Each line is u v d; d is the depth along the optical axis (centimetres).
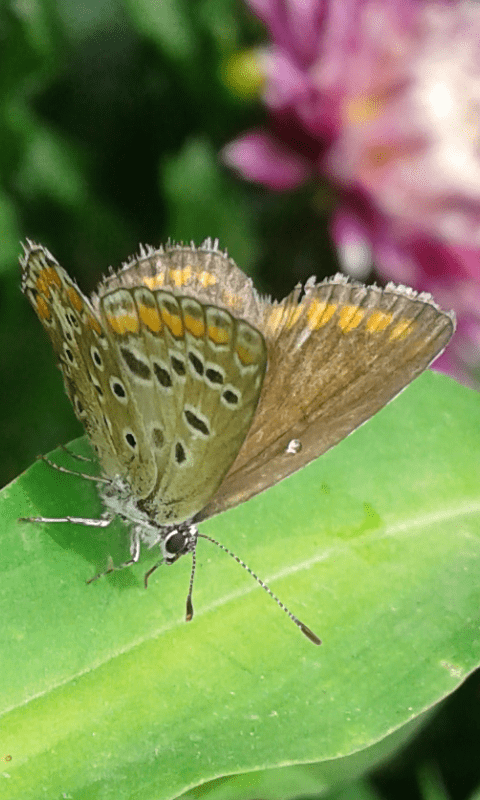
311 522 15
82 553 15
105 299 15
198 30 18
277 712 14
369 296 15
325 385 15
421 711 14
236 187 18
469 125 17
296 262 17
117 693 14
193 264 15
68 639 15
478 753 17
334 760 15
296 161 17
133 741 14
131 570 15
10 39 18
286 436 15
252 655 15
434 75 17
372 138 17
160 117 18
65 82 18
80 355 15
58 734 14
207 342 15
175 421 15
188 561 15
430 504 15
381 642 15
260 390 15
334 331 15
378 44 17
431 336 15
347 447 15
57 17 18
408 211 17
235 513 15
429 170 17
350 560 15
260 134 17
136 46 18
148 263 15
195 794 15
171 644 15
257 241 17
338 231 17
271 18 17
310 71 17
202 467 15
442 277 17
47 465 15
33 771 14
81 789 14
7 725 14
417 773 17
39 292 15
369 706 14
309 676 15
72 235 18
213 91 18
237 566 15
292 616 15
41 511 15
